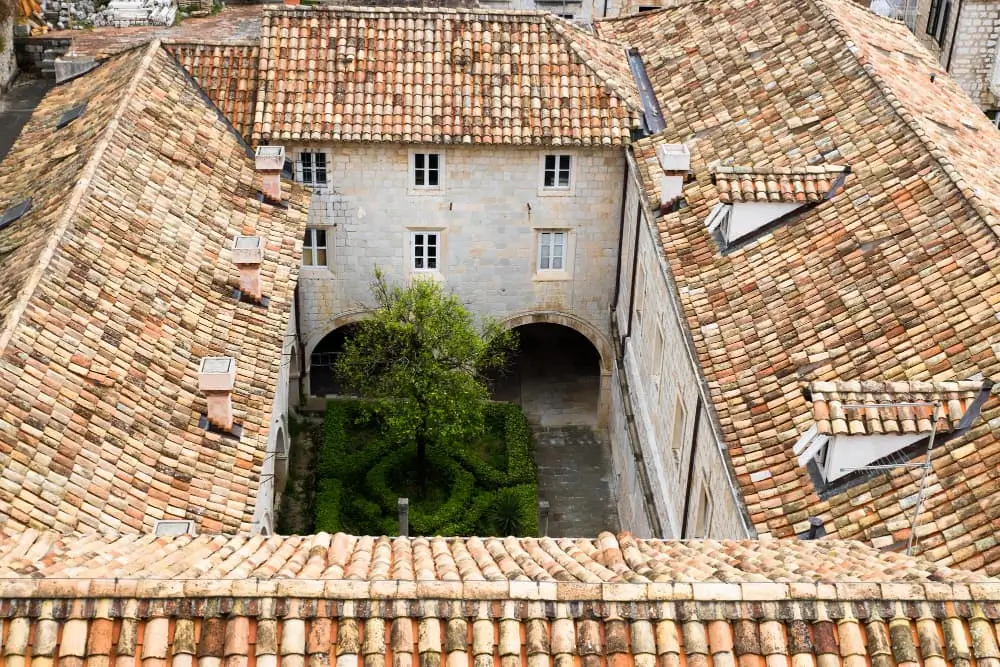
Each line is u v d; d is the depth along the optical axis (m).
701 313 30.25
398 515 39.50
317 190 41.84
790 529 23.75
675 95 40.56
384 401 40.75
